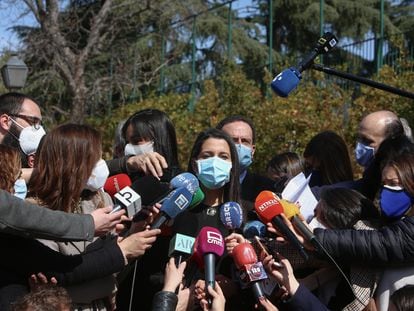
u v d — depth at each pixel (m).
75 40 20.77
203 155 3.88
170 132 4.50
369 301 3.57
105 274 3.33
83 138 3.42
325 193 3.80
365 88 9.72
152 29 21.59
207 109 12.70
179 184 3.57
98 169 3.54
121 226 3.48
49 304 2.98
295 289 3.43
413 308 3.35
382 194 3.59
